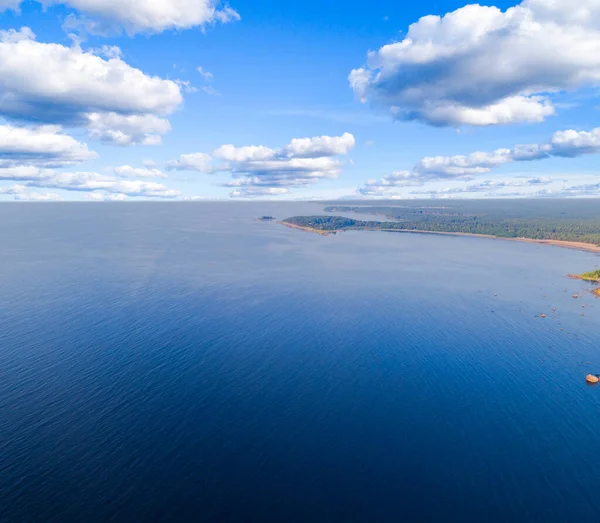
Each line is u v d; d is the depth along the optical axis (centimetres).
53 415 7856
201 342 11462
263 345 11400
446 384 9494
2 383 8975
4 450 6856
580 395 9081
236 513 5850
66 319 13000
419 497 6241
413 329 12862
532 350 11362
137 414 7994
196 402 8462
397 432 7725
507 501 6209
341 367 10212
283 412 8238
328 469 6744
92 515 5706
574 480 6644
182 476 6475
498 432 7806
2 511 5697
